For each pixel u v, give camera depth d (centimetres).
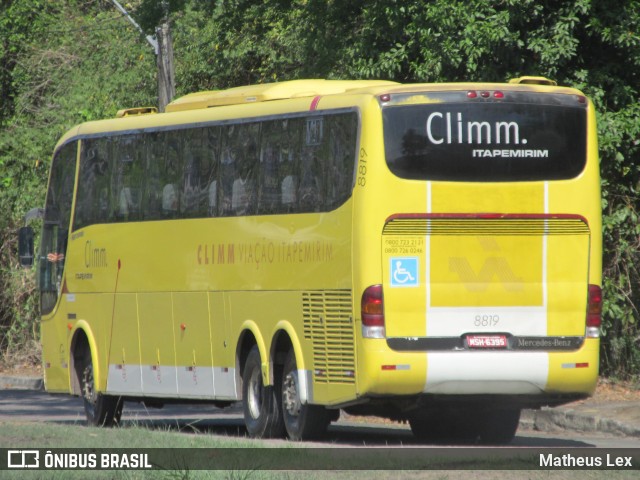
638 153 6556
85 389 5656
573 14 6162
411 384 4053
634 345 6700
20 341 10100
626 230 6588
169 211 5103
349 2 7050
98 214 5556
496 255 4134
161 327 5141
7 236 10106
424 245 4088
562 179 4197
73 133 5825
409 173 4094
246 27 8094
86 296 5622
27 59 10812
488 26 5988
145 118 5309
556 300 4172
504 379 4112
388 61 6406
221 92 5031
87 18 10912
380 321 4041
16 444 3594
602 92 6300
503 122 4159
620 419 5328
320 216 4303
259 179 4628
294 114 4478
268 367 4531
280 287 4488
